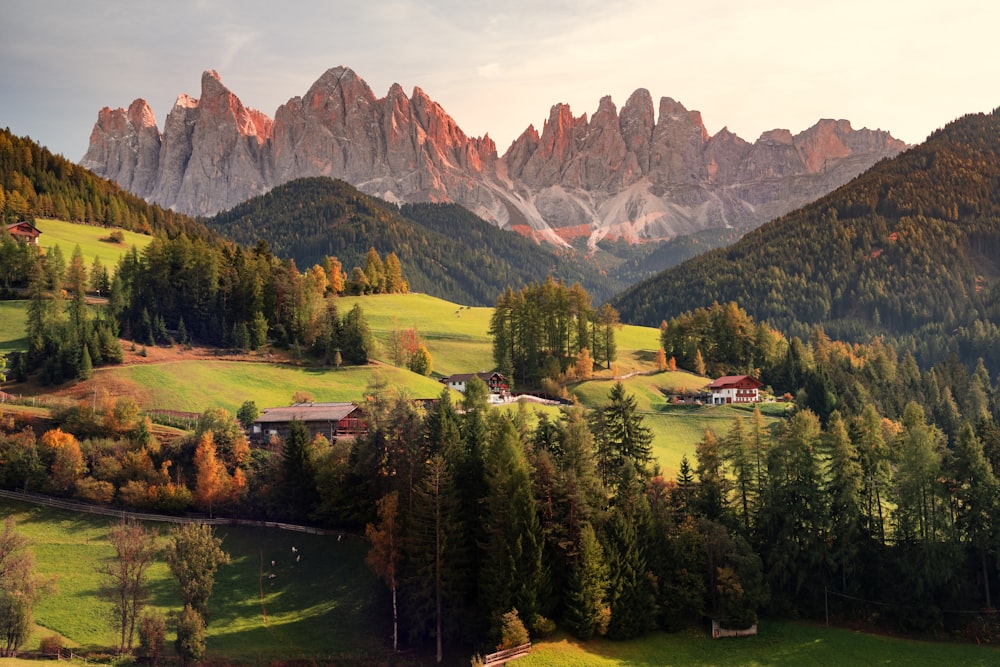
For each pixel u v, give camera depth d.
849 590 99.25
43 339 161.25
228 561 91.75
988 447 107.19
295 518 113.69
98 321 172.75
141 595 88.94
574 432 109.62
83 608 91.69
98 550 104.69
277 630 90.81
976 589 97.12
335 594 97.88
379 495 109.06
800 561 100.38
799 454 104.19
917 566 96.56
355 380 184.38
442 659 87.50
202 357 181.38
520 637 84.94
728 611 93.44
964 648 91.56
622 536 94.44
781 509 101.69
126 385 154.88
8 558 89.44
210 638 88.62
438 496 93.75
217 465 118.00
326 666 84.69
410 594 91.81
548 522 96.12
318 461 116.31
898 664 87.94
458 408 159.75
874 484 105.31
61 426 127.75
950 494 101.12
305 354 196.88
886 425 157.25
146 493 114.88
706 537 97.38
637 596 92.62
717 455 111.50
